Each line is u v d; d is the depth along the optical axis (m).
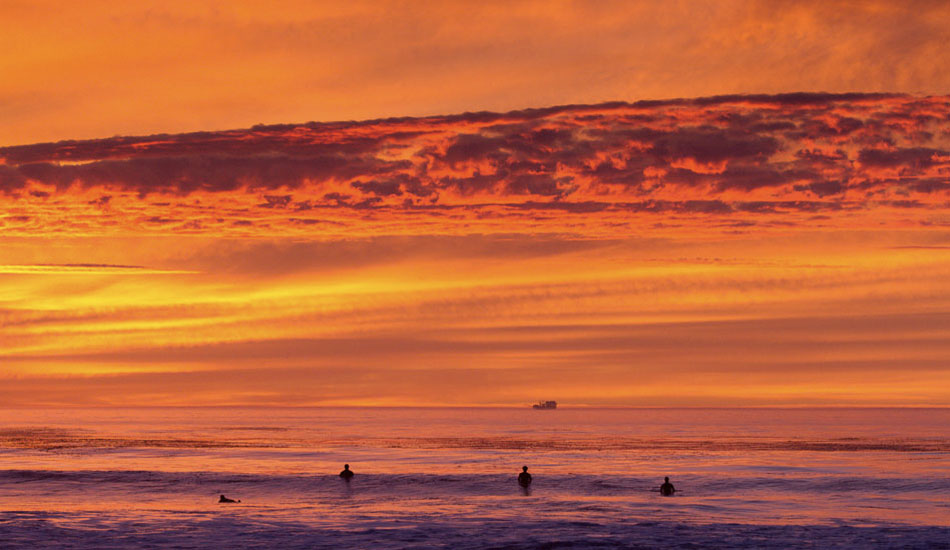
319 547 38.53
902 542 41.16
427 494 65.62
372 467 91.12
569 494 64.94
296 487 71.31
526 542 40.22
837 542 41.03
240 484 73.25
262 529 43.38
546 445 140.75
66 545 38.38
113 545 38.50
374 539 40.69
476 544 39.72
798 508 54.84
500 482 73.62
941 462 95.62
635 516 49.88
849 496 62.53
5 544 38.53
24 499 62.34
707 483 71.75
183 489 70.00
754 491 66.25
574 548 39.00
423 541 40.38
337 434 194.00
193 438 170.00
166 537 40.62
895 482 71.69
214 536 41.06
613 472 83.19
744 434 193.75
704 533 43.22
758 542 40.88
